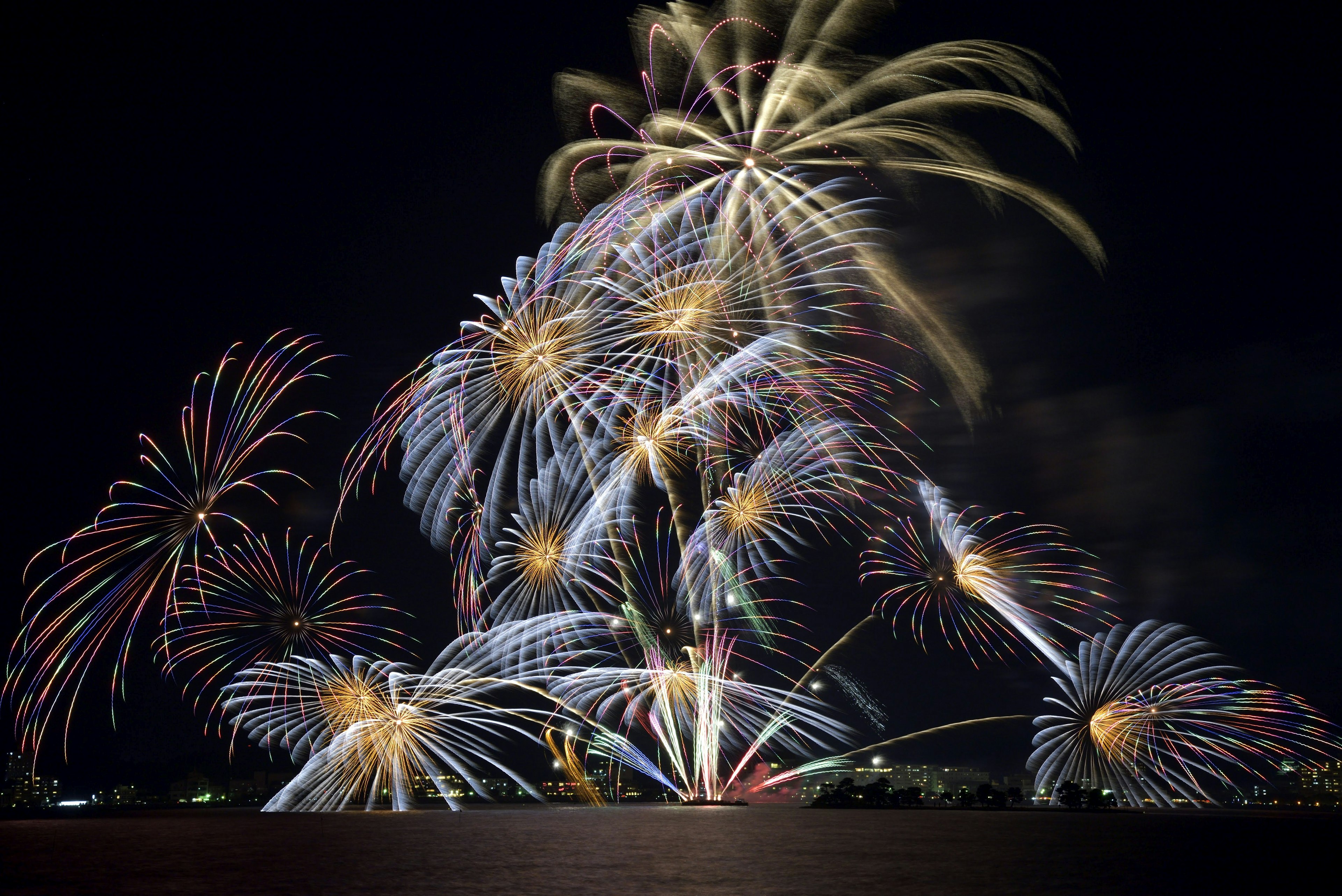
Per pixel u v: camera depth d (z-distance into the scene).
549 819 81.62
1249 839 54.88
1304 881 34.28
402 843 52.97
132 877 36.66
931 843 51.66
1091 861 41.16
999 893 31.16
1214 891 31.66
